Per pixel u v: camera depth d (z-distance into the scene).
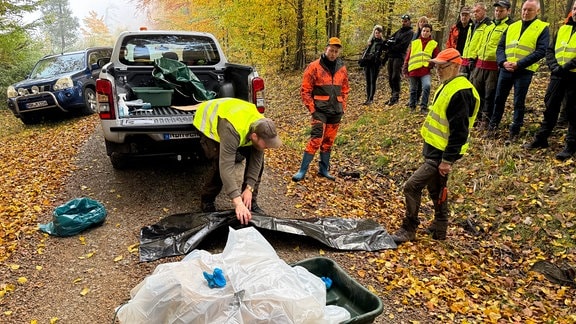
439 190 4.04
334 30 13.66
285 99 12.51
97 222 4.00
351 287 2.45
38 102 9.05
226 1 14.17
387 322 2.90
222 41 16.97
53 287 3.14
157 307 1.88
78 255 3.54
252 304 1.85
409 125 7.52
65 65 10.07
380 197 5.35
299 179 5.41
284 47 14.41
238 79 5.15
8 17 13.26
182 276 1.98
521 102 5.72
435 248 4.01
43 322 2.77
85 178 5.30
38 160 6.47
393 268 3.55
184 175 5.27
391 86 9.15
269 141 3.21
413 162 6.27
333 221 4.09
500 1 5.96
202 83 5.41
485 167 5.57
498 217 4.70
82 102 9.54
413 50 7.81
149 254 3.45
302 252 3.66
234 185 3.27
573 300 3.46
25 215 4.36
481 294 3.43
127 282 3.16
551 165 5.12
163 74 5.11
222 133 3.34
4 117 11.63
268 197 4.82
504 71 5.76
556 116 5.34
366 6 12.54
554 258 4.02
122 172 5.41
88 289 3.09
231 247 2.27
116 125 4.27
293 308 1.87
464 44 7.61
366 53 9.45
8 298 3.02
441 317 3.02
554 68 5.07
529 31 5.39
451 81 3.64
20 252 3.61
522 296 3.51
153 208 4.39
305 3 13.84
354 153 7.19
